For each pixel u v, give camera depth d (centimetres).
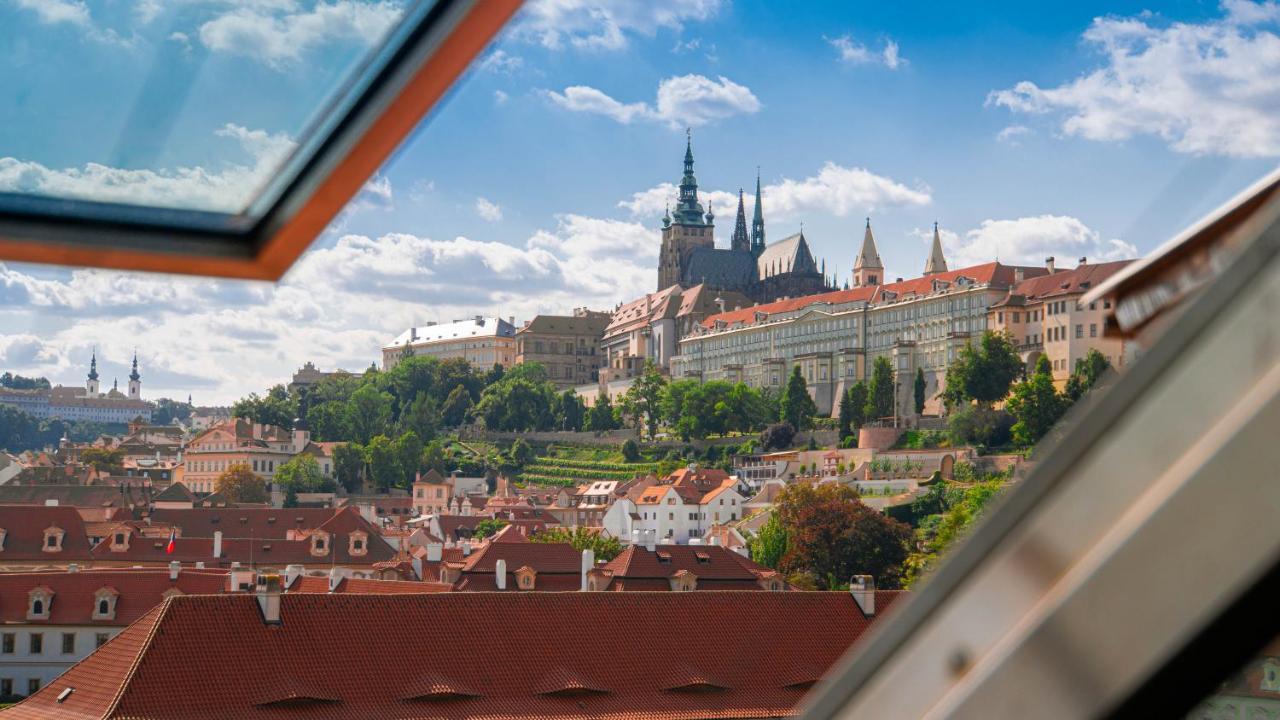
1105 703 285
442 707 5609
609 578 10700
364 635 5709
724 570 11094
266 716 5325
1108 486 292
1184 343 291
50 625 10912
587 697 5841
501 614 6038
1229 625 277
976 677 299
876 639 323
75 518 16625
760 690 6078
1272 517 273
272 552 17312
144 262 482
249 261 496
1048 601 293
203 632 5506
